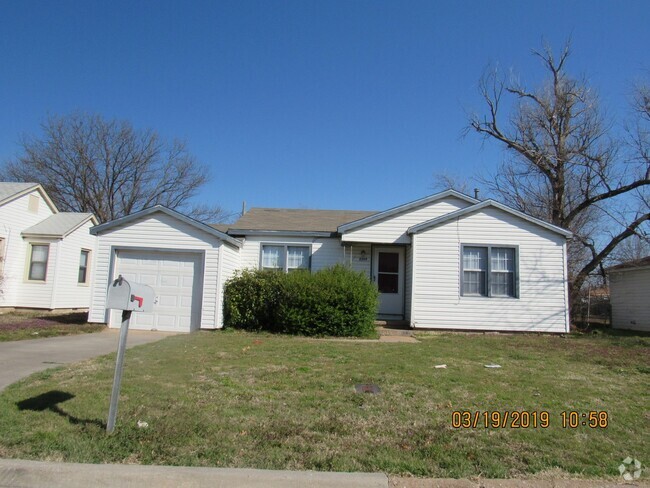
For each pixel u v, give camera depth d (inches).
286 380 265.3
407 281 603.5
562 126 843.4
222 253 523.2
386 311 618.2
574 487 143.4
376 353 362.6
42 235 775.1
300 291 489.1
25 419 190.2
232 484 143.1
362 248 627.5
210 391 238.8
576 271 877.8
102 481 144.4
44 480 145.5
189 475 144.5
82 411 201.0
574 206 899.4
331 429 187.2
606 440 182.9
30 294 765.9
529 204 956.6
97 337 439.8
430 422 198.7
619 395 251.8
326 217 721.0
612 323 794.8
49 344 387.9
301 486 142.6
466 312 550.9
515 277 554.9
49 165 1373.0
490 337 505.7
